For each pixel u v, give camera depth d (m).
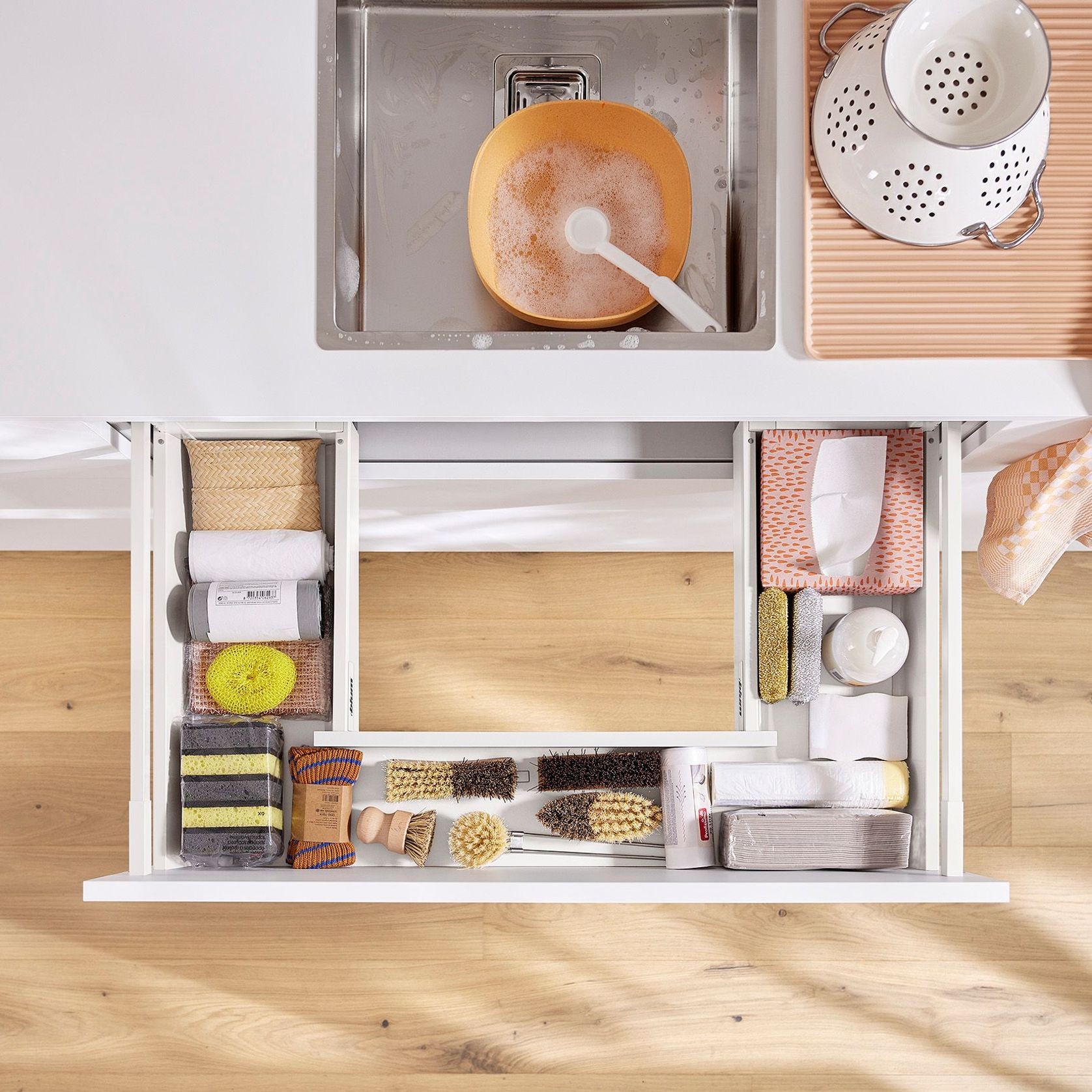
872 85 0.97
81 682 1.76
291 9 1.05
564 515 1.44
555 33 1.29
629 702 1.76
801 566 1.13
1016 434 1.12
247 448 1.14
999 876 1.74
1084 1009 1.72
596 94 1.29
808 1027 1.71
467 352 1.05
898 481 1.13
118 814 1.74
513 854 1.12
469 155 1.27
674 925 1.72
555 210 1.24
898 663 1.12
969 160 0.95
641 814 1.11
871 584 1.13
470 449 1.19
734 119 1.27
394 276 1.23
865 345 1.04
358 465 1.18
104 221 1.05
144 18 1.05
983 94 0.97
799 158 1.05
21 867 1.72
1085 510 1.11
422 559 1.78
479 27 1.29
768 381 1.05
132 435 1.08
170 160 1.05
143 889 0.99
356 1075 1.69
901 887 1.00
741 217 1.22
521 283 1.22
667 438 1.20
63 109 1.05
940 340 1.04
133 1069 1.69
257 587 1.11
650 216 1.23
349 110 1.21
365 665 1.76
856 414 1.06
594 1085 1.69
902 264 1.04
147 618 1.08
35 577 1.78
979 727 1.77
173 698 1.11
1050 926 1.73
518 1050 1.70
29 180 1.05
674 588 1.79
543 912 1.72
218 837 1.08
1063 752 1.77
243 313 1.05
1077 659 1.78
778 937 1.72
